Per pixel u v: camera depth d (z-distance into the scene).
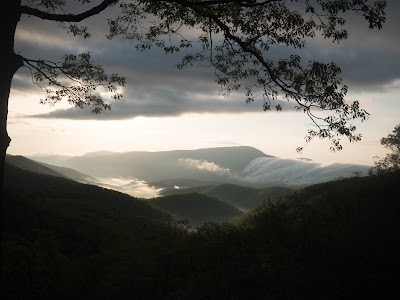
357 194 33.94
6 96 6.36
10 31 6.28
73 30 9.95
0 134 6.26
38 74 9.98
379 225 22.86
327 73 7.89
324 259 17.50
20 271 14.95
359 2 7.37
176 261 18.48
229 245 20.08
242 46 8.26
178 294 14.16
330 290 12.81
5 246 17.80
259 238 22.67
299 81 8.06
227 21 9.05
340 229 23.72
